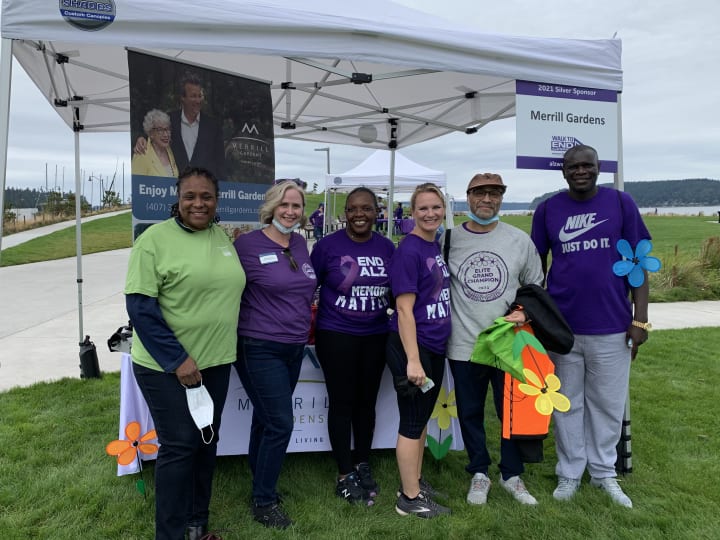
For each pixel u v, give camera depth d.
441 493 2.84
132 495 2.78
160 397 1.98
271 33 2.50
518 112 2.95
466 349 2.61
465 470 3.02
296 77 4.54
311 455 3.33
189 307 2.00
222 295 2.06
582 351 2.65
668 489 2.91
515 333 2.53
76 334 6.55
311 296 2.43
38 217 29.86
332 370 2.67
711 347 6.27
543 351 2.47
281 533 2.42
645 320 2.59
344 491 2.76
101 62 3.88
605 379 2.65
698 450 3.45
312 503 2.71
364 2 2.96
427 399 2.49
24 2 2.19
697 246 17.20
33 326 6.98
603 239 2.55
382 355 2.72
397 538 2.43
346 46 2.60
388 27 2.63
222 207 3.27
